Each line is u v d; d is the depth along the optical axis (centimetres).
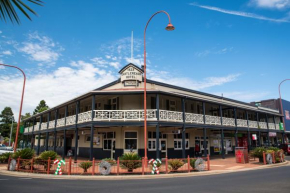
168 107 2219
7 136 7181
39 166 1388
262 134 3238
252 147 2811
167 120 1784
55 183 1008
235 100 3128
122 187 898
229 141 2992
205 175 1273
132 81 2058
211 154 2648
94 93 1786
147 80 2103
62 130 2439
